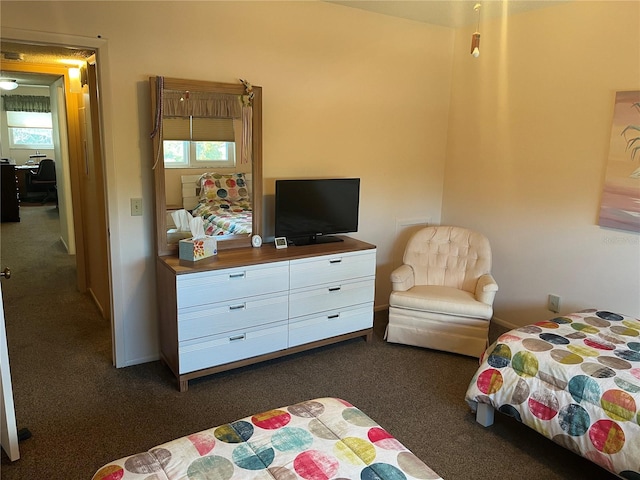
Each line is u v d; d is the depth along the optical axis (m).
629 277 3.11
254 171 3.20
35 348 3.35
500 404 2.36
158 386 2.87
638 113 2.96
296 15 3.32
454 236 3.80
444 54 4.12
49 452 2.24
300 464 1.45
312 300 3.21
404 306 3.41
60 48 2.75
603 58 3.11
